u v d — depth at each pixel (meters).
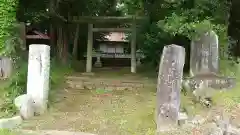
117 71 16.98
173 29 9.95
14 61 10.61
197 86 9.24
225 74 10.34
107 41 26.77
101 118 9.05
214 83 9.23
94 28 16.52
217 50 10.24
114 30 16.48
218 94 8.84
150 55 13.95
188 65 12.16
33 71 9.34
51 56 15.80
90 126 8.44
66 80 13.01
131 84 12.46
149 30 13.77
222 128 7.45
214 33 10.30
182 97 9.23
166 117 7.84
